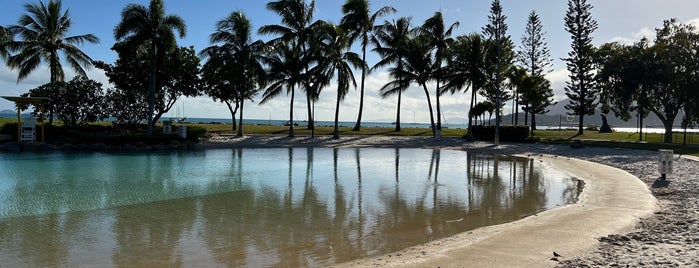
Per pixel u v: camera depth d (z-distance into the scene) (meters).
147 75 41.59
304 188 14.02
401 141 39.66
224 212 10.38
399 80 46.81
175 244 7.71
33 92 34.25
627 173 17.23
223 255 7.11
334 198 12.26
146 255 7.08
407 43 44.94
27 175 16.61
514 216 10.10
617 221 8.85
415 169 19.59
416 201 11.89
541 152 29.59
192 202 11.60
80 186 14.07
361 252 7.27
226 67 41.41
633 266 5.86
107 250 7.34
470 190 13.80
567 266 5.98
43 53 37.50
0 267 6.46
